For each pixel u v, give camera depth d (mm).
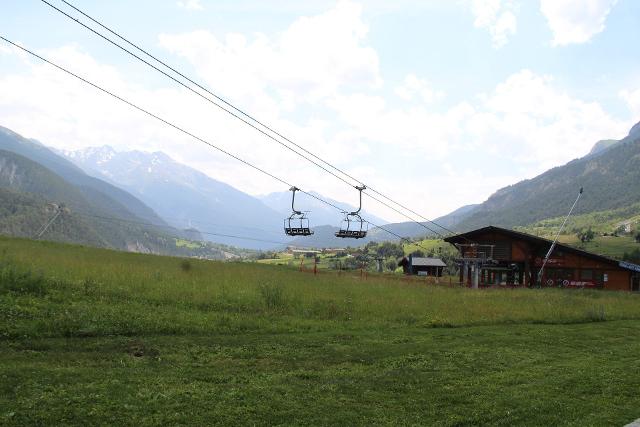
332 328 23281
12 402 10688
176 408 11445
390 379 15273
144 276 29969
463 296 39000
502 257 78125
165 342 17375
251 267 55000
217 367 15094
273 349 17938
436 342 21328
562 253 78062
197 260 58156
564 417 12727
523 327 27156
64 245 54406
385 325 25109
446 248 194500
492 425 12047
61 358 14344
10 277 22156
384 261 163875
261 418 11391
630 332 27391
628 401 14367
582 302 39500
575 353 20812
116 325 18422
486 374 16578
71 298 21641
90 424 10156
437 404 13281
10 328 16203
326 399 13008
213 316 22125
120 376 13266
